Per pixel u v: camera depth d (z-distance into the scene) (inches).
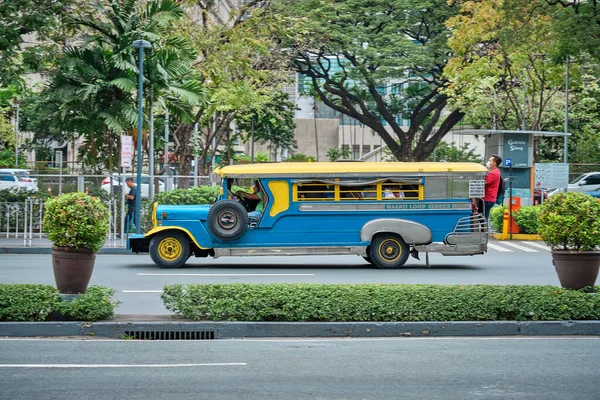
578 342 483.8
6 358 421.7
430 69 1963.6
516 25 1341.0
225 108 1508.4
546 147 2388.0
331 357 432.5
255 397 344.5
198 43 1407.5
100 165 1499.8
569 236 550.0
